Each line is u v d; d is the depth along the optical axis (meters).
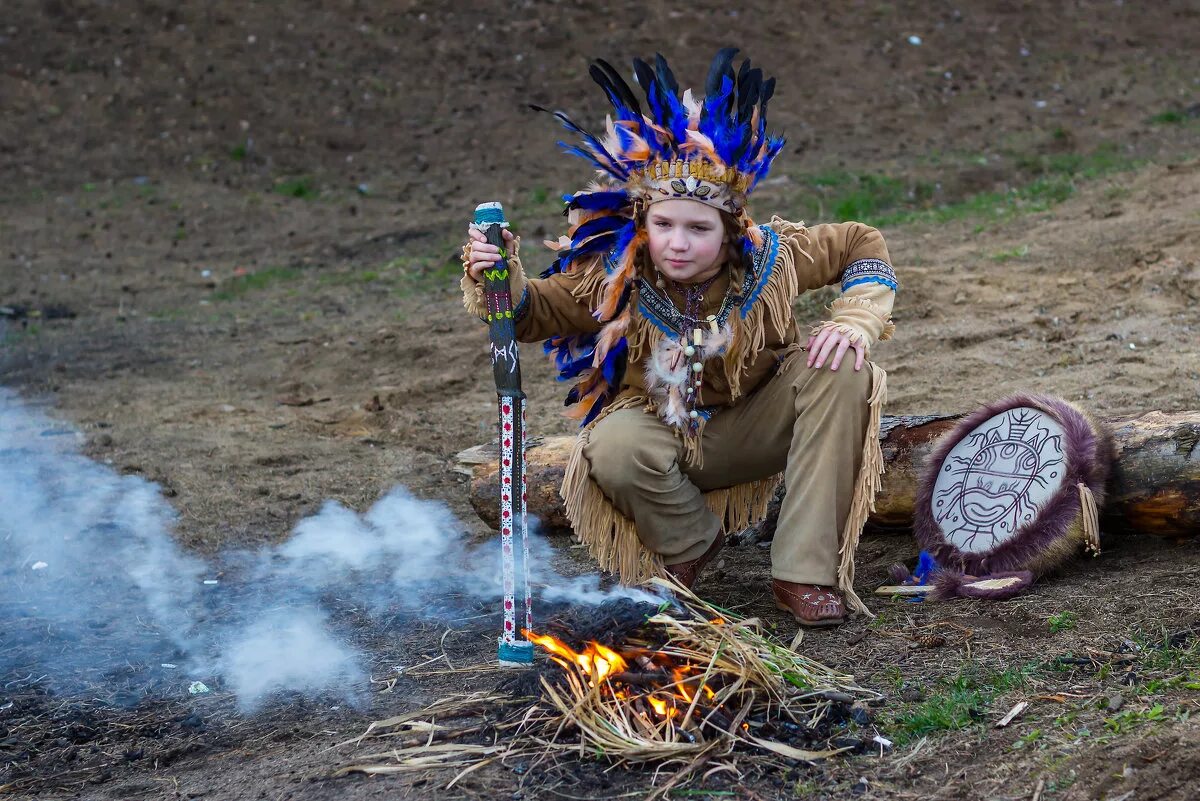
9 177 17.28
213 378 9.52
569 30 20.23
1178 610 3.88
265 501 6.57
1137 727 3.20
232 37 20.33
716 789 3.20
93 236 15.27
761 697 3.63
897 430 4.94
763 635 4.12
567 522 5.43
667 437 4.21
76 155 17.84
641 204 4.09
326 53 19.92
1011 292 8.62
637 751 3.34
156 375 9.68
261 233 15.19
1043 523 4.25
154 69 19.62
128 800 3.49
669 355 4.14
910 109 17.41
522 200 15.40
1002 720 3.36
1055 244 9.50
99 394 9.12
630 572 4.39
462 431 7.62
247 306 12.14
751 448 4.31
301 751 3.68
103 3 20.97
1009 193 12.38
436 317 10.53
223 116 18.61
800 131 16.98
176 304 12.44
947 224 11.29
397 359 9.48
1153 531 4.46
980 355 7.46
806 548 4.16
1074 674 3.60
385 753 3.54
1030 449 4.43
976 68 18.70
